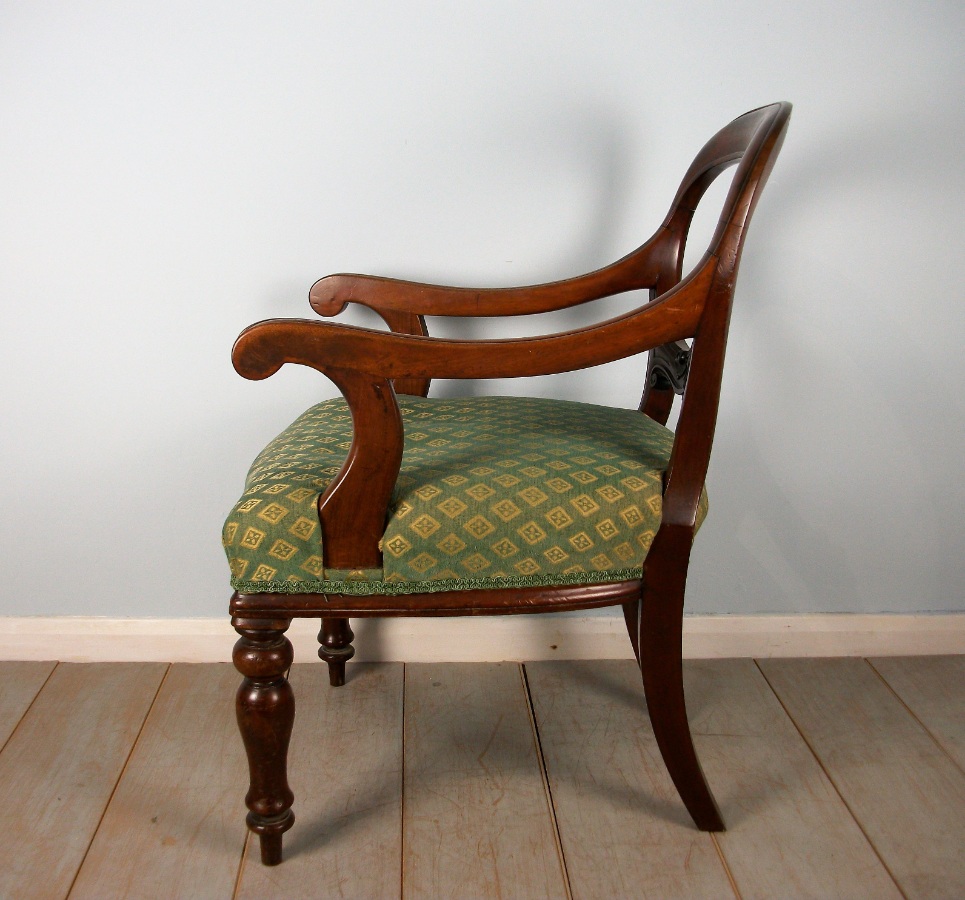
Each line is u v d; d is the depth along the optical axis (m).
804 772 1.22
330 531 0.91
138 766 1.22
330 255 1.31
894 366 1.39
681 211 1.15
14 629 1.44
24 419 1.35
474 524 0.91
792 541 1.47
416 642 1.46
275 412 1.37
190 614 1.47
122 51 1.19
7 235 1.26
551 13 1.21
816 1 1.22
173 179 1.25
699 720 1.33
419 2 1.20
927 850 1.09
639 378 1.38
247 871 1.05
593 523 0.93
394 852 1.08
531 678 1.43
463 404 1.20
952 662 1.49
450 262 1.32
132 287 1.30
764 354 1.38
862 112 1.27
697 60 1.24
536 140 1.27
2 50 1.18
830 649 1.50
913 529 1.47
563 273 1.33
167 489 1.40
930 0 1.22
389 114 1.25
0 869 1.04
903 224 1.32
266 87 1.22
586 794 1.18
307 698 1.37
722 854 1.08
